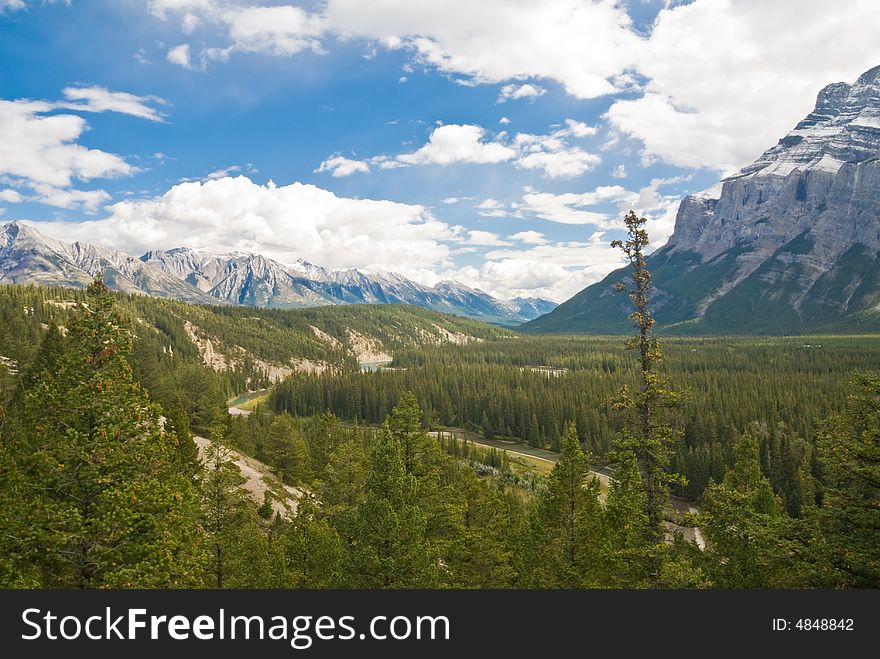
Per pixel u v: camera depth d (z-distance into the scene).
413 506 30.39
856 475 21.56
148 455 21.81
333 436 83.06
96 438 20.36
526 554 34.50
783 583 26.94
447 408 180.75
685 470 97.31
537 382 191.38
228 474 35.78
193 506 27.50
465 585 33.41
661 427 24.03
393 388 189.75
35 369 47.06
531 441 151.62
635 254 24.86
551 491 32.22
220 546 33.19
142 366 75.25
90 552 19.52
